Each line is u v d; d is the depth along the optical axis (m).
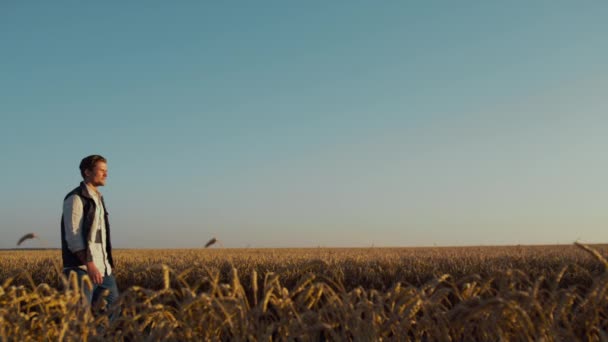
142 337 1.91
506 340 1.75
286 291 1.96
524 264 11.90
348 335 1.86
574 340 1.76
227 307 1.85
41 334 2.15
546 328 1.68
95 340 1.88
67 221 5.39
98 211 5.61
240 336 1.81
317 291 2.04
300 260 13.70
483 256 14.63
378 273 11.74
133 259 17.28
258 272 11.41
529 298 1.70
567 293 1.79
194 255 19.00
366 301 1.88
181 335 1.87
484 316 1.84
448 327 1.85
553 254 14.62
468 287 2.00
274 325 1.84
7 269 13.85
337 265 11.35
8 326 2.06
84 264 5.35
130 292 2.03
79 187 5.55
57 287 12.80
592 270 10.21
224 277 11.18
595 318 1.80
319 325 1.77
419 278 11.69
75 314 2.06
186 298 1.96
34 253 28.28
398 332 1.82
